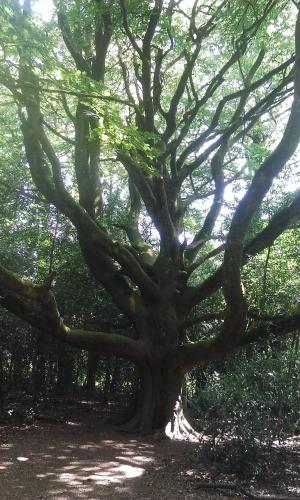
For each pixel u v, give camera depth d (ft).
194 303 41.52
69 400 50.39
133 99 48.03
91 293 48.29
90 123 42.14
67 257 49.11
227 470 26.12
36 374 47.50
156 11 39.22
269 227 37.78
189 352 39.06
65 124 53.47
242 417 25.67
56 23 44.42
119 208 52.85
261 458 25.75
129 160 37.52
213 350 37.45
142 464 29.12
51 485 23.97
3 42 30.12
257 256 46.96
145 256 45.60
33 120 39.55
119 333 48.67
